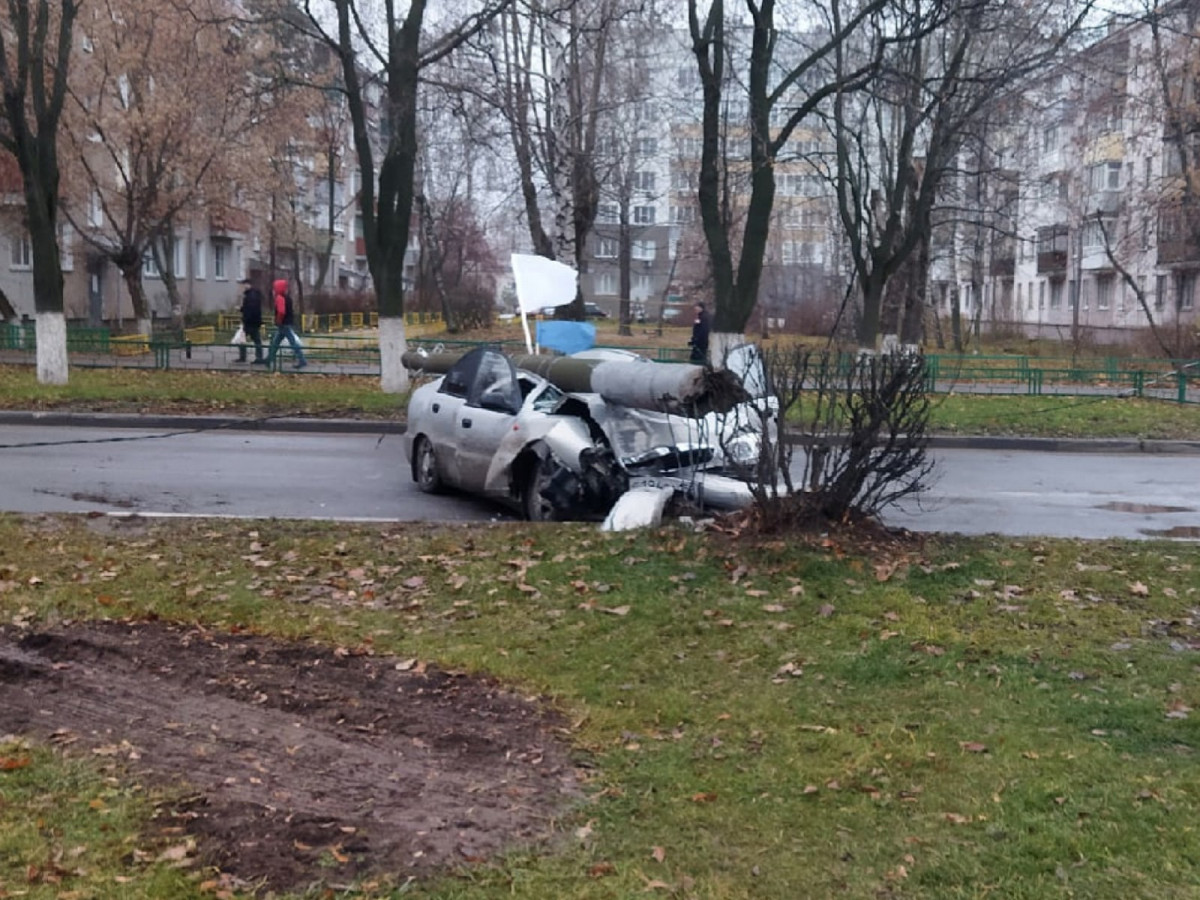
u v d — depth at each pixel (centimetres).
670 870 412
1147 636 677
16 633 650
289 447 1598
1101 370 2658
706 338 2919
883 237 2711
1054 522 1153
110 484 1223
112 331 3603
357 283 7606
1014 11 2394
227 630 679
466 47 2366
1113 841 427
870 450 838
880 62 2066
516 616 712
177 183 3394
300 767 493
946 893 397
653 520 902
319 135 4144
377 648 653
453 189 5394
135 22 2967
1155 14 2227
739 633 676
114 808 443
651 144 6022
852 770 496
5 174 3166
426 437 1230
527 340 1497
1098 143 4250
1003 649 646
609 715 560
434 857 415
